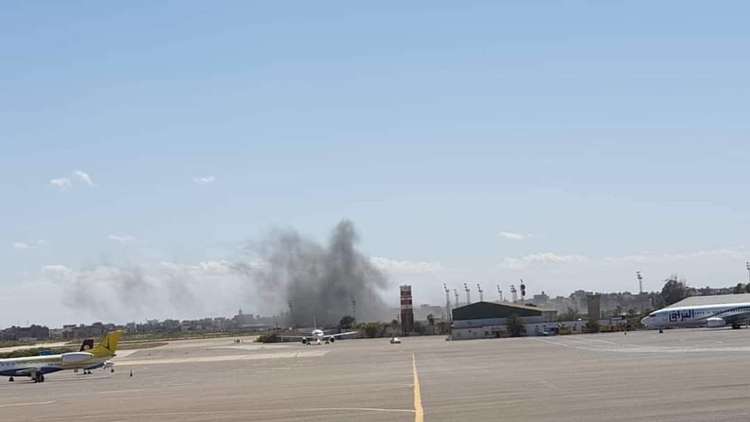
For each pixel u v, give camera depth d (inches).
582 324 7519.7
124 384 3250.5
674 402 1414.9
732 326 6353.3
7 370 4111.7
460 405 1592.0
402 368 3206.2
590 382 1940.2
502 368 2842.0
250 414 1643.7
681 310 6535.4
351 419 1451.8
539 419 1293.1
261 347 7465.6
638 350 3560.5
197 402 2023.9
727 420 1179.3
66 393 2859.3
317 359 4591.5
